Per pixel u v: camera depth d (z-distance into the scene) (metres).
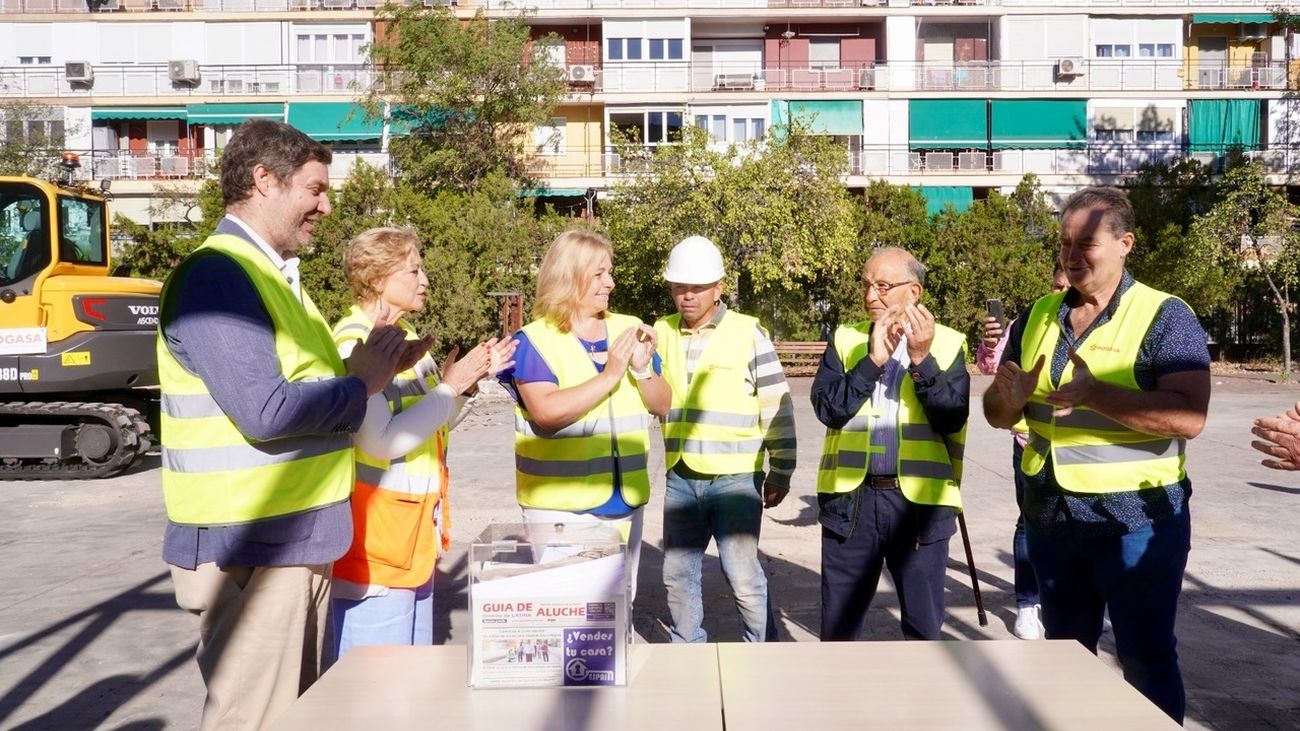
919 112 36.81
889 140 36.84
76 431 11.42
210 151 37.44
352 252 3.58
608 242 3.74
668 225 25.95
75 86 37.31
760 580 4.29
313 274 25.72
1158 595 3.14
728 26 37.94
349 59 37.88
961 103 36.84
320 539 2.75
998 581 6.38
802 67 37.84
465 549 7.37
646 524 8.17
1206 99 36.91
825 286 28.55
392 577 3.31
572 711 1.92
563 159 37.31
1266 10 36.62
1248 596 5.94
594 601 2.05
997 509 8.62
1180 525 3.17
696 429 4.28
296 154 2.80
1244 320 28.02
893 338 3.70
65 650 5.35
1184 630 5.34
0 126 34.72
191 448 2.65
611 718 1.88
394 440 3.20
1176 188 30.45
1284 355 24.66
